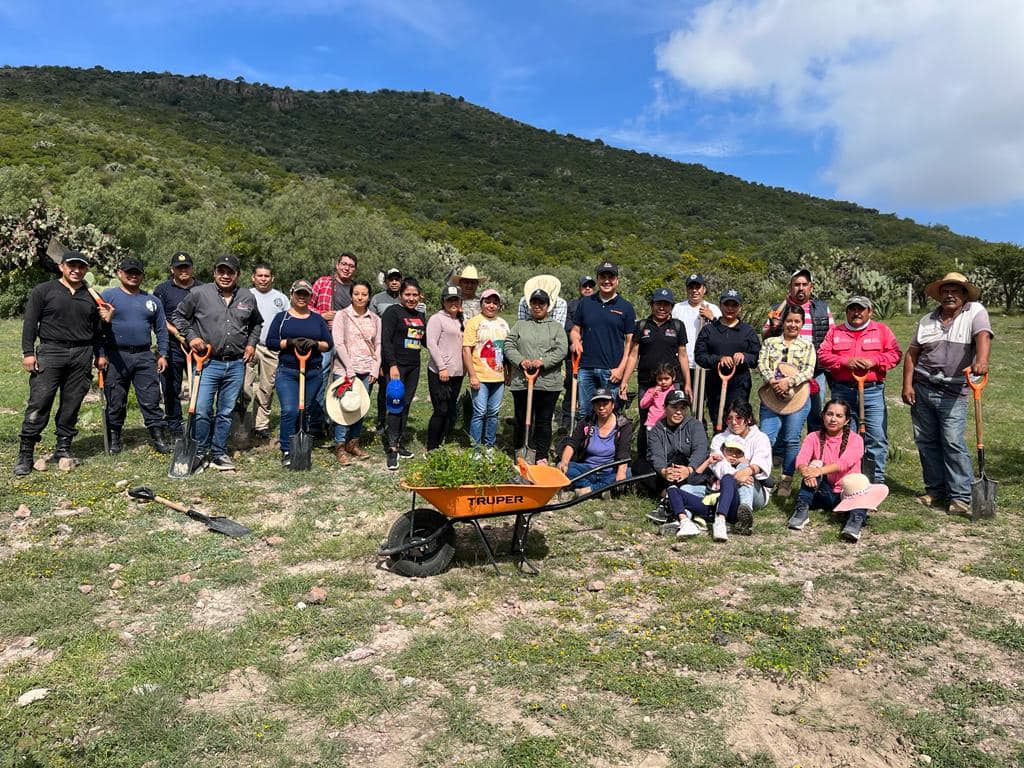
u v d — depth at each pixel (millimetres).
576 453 6691
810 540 5520
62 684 3471
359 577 4734
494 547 5367
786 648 3863
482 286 30609
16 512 5719
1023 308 27109
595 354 7309
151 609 4301
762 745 3098
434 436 7621
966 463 6012
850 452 5844
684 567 4973
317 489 6598
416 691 3477
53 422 8500
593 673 3631
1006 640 3918
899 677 3609
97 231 22547
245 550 5219
